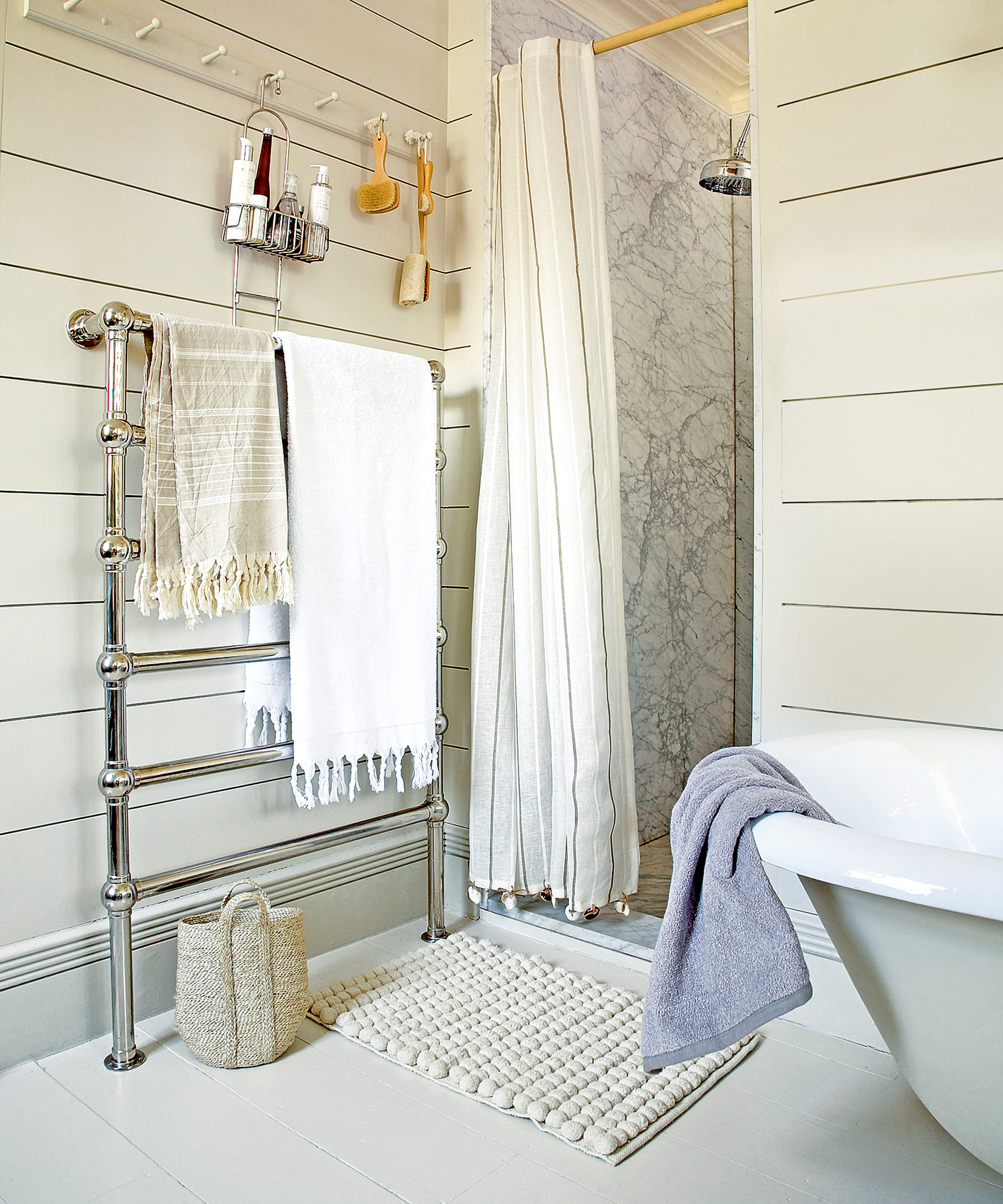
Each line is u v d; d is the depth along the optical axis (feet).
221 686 6.21
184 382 5.21
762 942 3.54
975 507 5.39
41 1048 5.36
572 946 7.08
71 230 5.38
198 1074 5.24
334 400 5.99
